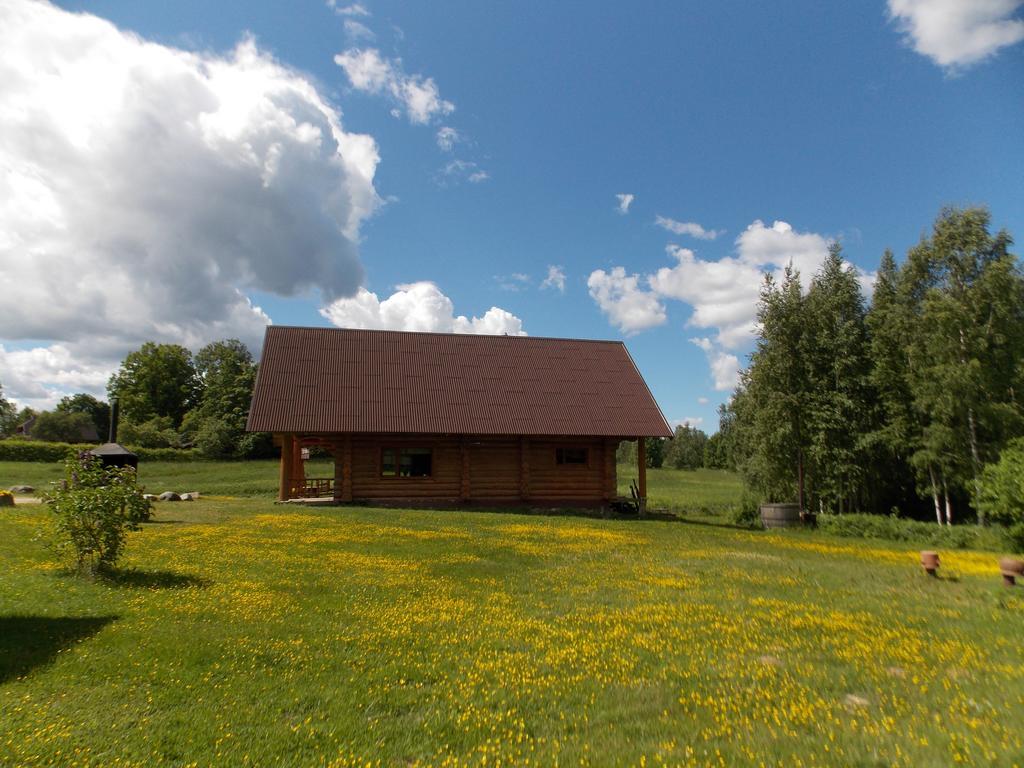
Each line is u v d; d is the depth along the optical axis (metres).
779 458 34.69
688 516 33.03
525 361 34.09
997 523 23.97
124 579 10.73
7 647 7.22
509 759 4.90
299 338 31.91
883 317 33.84
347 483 27.42
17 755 4.88
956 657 7.59
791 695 6.25
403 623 8.97
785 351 34.00
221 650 7.46
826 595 11.71
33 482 38.41
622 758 4.86
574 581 12.63
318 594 10.52
